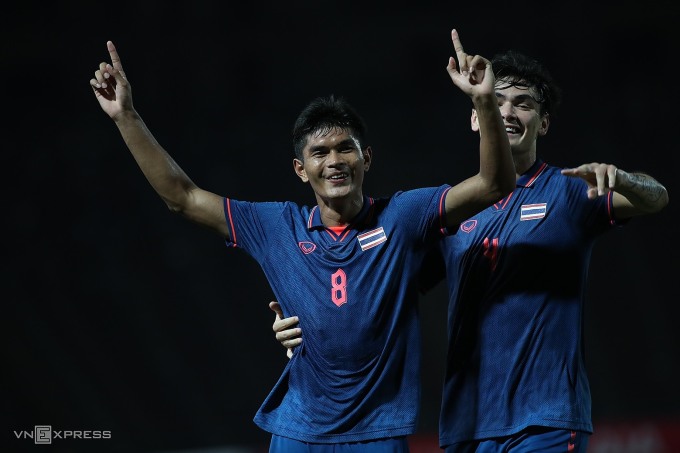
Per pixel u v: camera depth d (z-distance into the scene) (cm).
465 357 1614
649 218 6600
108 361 6266
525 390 1554
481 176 1428
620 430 3475
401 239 1471
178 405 6116
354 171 1477
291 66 7488
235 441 5944
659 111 7019
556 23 7075
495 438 1568
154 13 7094
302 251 1491
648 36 7131
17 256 6575
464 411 1605
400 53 7406
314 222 1512
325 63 7475
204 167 7069
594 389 6094
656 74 7156
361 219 1495
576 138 7025
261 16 7169
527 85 1662
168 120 7306
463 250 1627
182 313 6412
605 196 1587
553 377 1548
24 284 6475
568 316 1571
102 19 7062
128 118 1549
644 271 6469
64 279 6500
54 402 6106
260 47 7369
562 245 1584
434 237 1492
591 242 1620
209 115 7344
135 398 6141
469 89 1384
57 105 7281
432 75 7369
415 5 7062
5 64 7238
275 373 6247
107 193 6831
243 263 6525
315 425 1443
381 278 1451
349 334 1432
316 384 1452
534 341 1562
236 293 6456
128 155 6975
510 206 1623
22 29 6994
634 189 1466
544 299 1570
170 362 6250
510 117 1647
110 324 6359
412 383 1447
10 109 7238
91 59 7256
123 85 1550
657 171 6825
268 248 1524
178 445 5912
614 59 7194
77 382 6184
